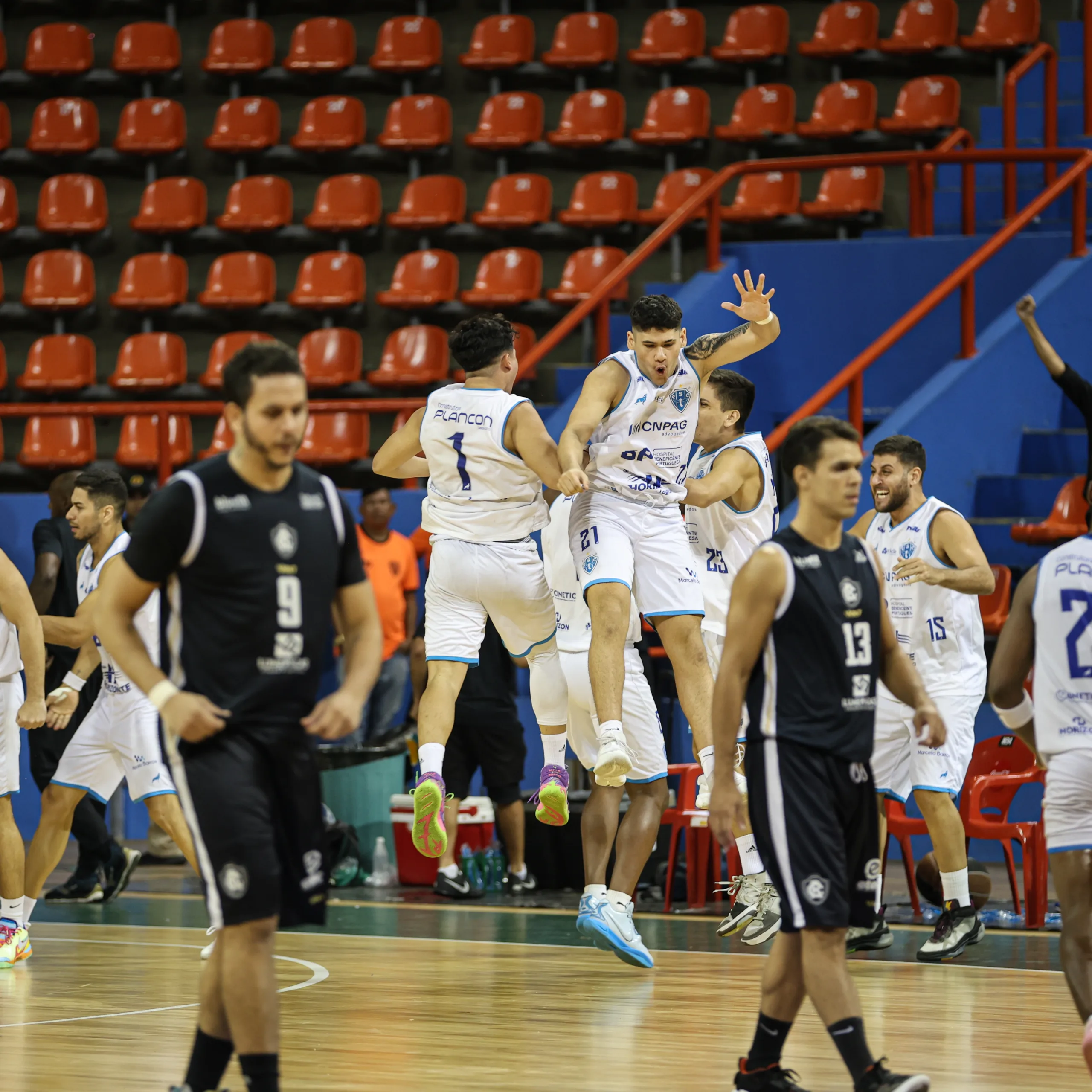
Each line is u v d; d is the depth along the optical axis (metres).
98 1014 19.05
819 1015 13.52
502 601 22.64
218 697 12.36
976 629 24.34
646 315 21.48
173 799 24.53
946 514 24.28
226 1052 13.05
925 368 42.28
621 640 21.53
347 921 27.67
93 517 25.22
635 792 22.97
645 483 22.19
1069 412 38.28
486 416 22.06
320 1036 17.52
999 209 47.59
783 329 43.22
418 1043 17.12
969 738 23.92
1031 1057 16.41
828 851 13.11
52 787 24.50
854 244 42.75
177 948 24.73
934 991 20.50
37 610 30.89
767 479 25.30
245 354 12.30
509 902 30.34
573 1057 16.33
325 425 46.44
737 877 26.75
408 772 35.53
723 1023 18.31
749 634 13.27
